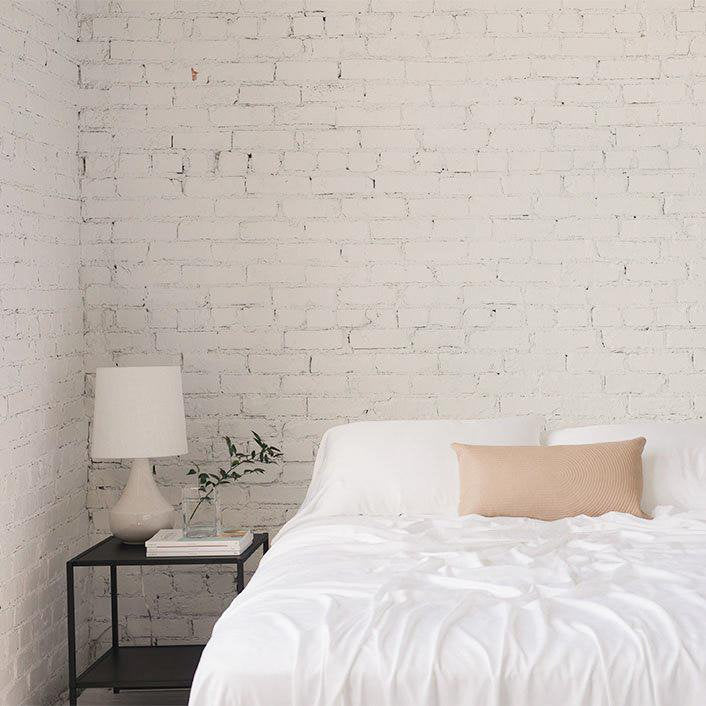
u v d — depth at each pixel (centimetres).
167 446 358
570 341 403
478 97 401
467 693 195
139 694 375
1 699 316
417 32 401
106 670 356
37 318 352
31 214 348
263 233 405
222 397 407
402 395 405
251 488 407
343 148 403
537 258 403
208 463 407
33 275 349
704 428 367
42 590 354
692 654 196
